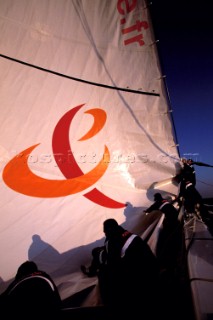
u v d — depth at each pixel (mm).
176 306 2006
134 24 4762
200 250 2625
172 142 4691
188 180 4762
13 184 3297
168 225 3514
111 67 4480
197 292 1913
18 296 1749
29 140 3627
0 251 2830
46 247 3027
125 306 2047
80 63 4273
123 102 4453
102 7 4609
